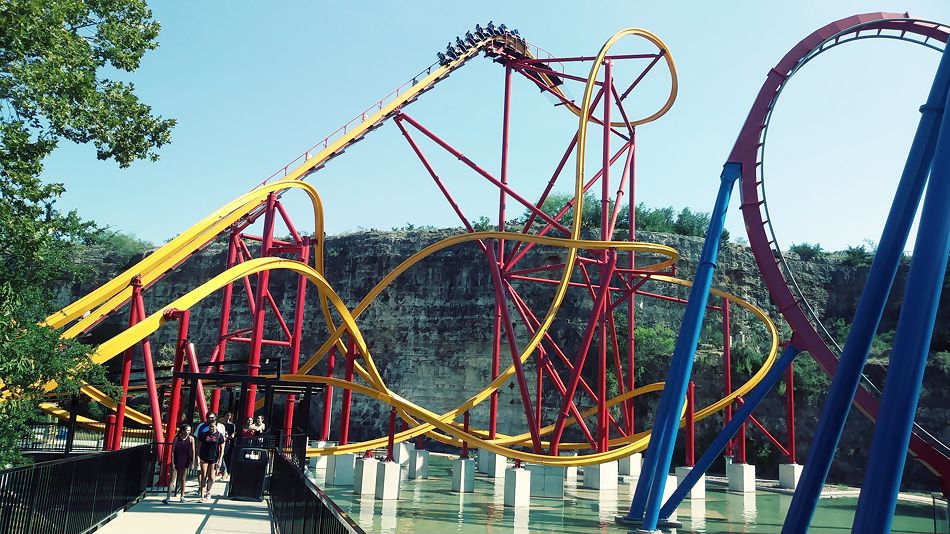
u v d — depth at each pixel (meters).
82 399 32.94
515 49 41.03
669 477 33.75
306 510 10.35
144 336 25.84
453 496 30.95
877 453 11.58
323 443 37.75
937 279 11.84
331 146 36.84
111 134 23.86
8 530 10.31
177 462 19.69
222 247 81.38
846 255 67.94
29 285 23.02
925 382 51.50
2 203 19.72
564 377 61.28
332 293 32.38
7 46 18.69
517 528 23.05
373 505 26.98
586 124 32.69
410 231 73.19
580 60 38.12
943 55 14.97
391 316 68.88
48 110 20.06
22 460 17.81
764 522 26.47
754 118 25.14
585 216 82.69
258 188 33.03
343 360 70.00
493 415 38.94
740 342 59.16
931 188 12.17
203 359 75.44
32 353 18.88
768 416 54.59
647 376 58.94
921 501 36.56
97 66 23.78
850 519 28.56
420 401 65.44
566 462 30.55
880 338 59.88
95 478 14.65
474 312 65.88
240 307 75.88
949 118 12.23
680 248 65.62
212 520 16.66
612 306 41.59
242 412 22.42
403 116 36.75
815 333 24.73
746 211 25.52
